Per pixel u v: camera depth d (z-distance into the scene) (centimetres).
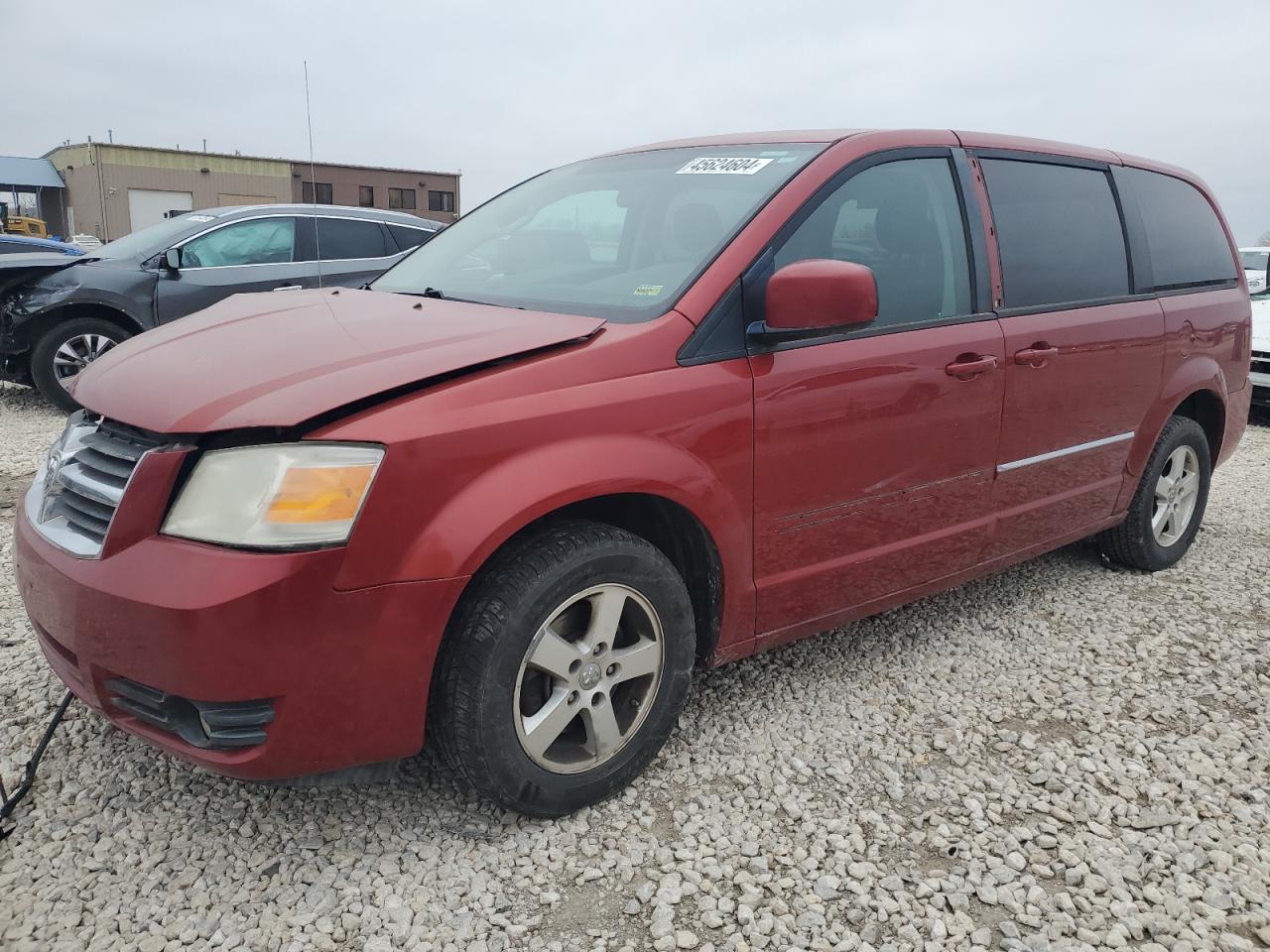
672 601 245
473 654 213
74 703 288
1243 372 448
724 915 210
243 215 782
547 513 217
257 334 245
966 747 280
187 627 187
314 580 191
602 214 305
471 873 221
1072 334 338
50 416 758
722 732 284
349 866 223
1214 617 381
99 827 233
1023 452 330
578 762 239
